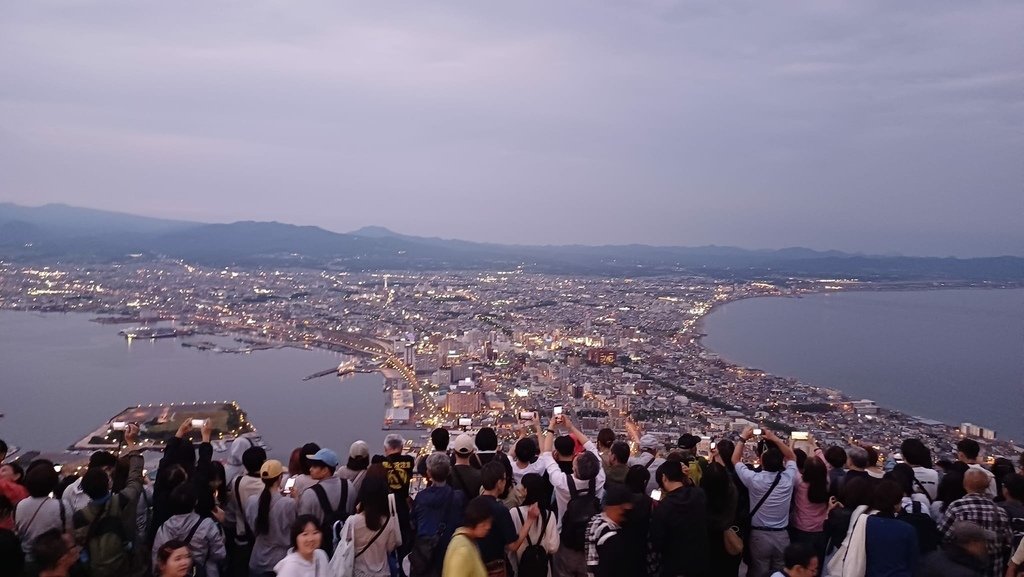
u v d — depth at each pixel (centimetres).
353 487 918
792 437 1191
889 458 1201
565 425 1084
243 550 941
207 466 965
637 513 820
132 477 905
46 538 696
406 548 921
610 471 955
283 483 1004
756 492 931
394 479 918
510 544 778
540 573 801
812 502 938
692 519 819
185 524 845
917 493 954
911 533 750
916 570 745
